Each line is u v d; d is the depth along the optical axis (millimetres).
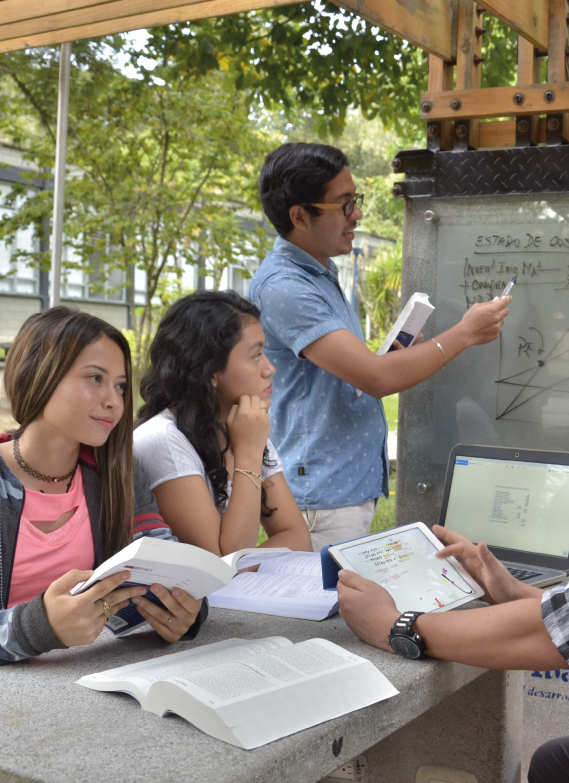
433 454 3092
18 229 9008
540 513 2170
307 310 2469
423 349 2479
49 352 1520
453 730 1752
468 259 3021
